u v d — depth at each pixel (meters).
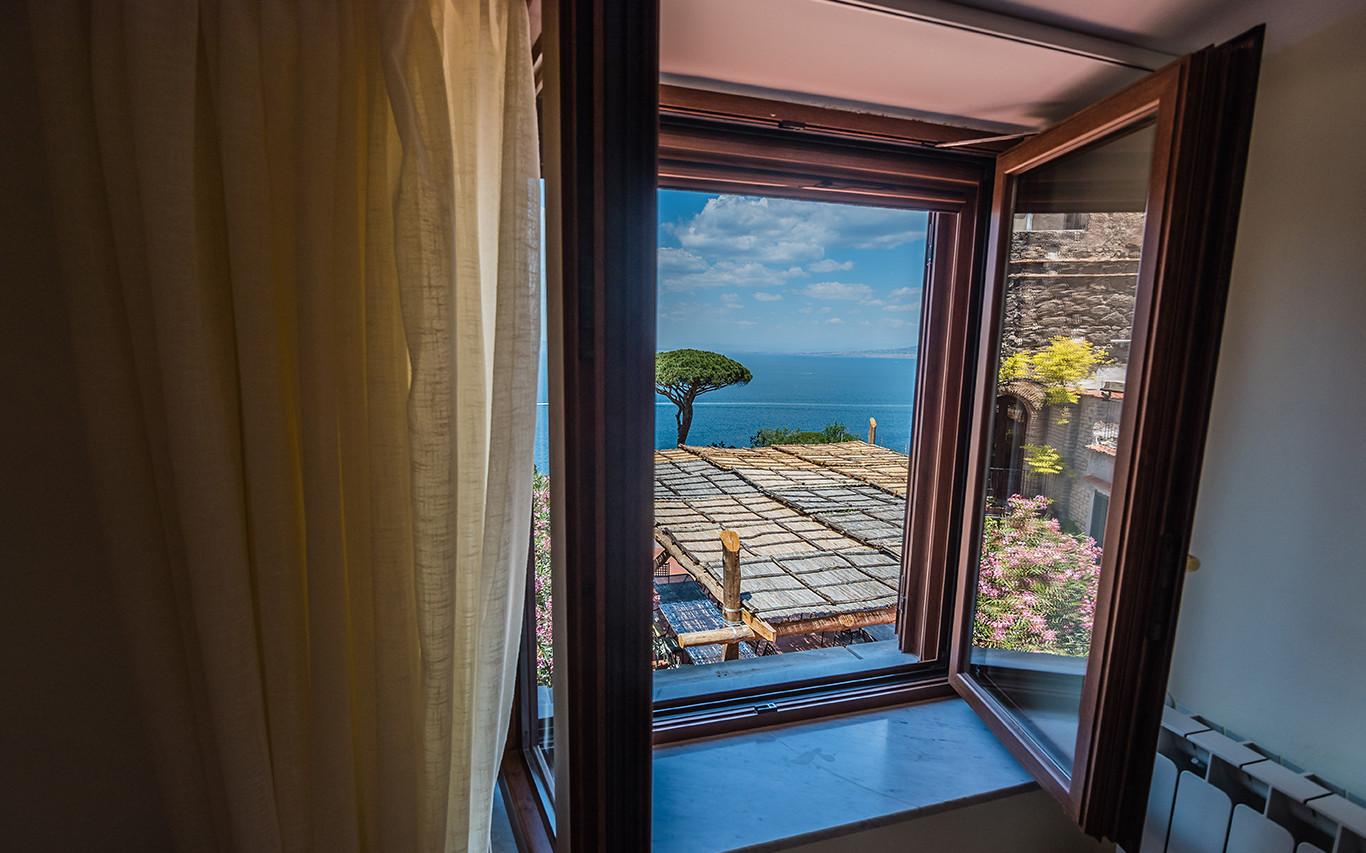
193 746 0.72
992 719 1.30
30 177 0.72
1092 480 1.07
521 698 1.24
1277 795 0.95
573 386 0.67
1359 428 0.91
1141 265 0.90
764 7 0.83
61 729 0.84
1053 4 0.90
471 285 0.70
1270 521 1.04
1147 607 0.95
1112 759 1.00
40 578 0.80
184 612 0.66
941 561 1.47
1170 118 0.84
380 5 0.57
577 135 0.64
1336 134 0.92
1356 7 0.88
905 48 0.95
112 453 0.63
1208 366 0.86
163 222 0.56
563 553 0.75
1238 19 0.96
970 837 1.22
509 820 1.16
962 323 1.38
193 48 0.55
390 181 0.63
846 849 1.12
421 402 0.63
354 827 0.72
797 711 1.36
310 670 0.67
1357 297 0.91
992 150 1.29
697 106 1.07
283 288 0.64
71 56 0.56
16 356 0.75
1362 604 0.91
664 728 1.28
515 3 0.64
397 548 0.67
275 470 0.63
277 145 0.60
